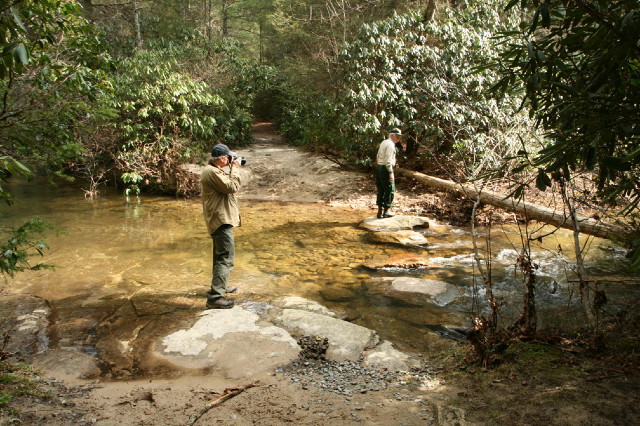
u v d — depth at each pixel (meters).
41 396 2.97
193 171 12.03
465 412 2.69
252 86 19.81
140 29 18.23
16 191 11.78
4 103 3.55
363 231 8.29
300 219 9.23
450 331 4.30
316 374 3.44
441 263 6.46
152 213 9.66
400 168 12.27
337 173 12.63
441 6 14.13
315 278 5.84
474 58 10.43
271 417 2.79
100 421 2.72
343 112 11.45
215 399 3.03
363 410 2.87
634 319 3.66
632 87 2.41
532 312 3.75
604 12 2.33
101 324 4.35
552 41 2.67
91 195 11.25
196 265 6.28
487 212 9.15
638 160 2.55
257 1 28.55
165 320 4.40
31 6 3.17
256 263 6.44
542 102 3.01
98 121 4.61
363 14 16.94
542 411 2.58
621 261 6.18
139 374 3.44
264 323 4.26
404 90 10.72
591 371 3.01
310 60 18.28
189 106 12.40
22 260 2.98
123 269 6.08
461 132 10.56
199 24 25.78
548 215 7.20
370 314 4.72
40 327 4.27
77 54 4.29
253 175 12.51
